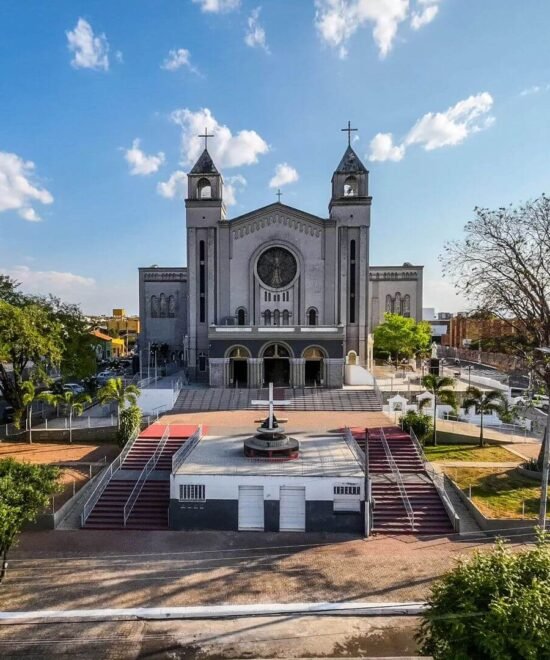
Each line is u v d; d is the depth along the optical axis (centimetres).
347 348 5266
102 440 3691
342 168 5359
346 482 2245
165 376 5525
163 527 2283
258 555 1998
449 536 2178
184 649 1400
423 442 3284
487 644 949
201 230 5325
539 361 2750
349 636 1459
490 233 3011
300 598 1655
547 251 2905
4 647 1401
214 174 5406
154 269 7256
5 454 3291
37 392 4616
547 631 962
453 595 1105
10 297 4262
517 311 2969
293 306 5262
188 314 5350
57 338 3947
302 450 2752
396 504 2400
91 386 4697
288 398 4294
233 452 2692
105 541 2131
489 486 2666
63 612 1545
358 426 3428
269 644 1424
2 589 1708
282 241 5222
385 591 1698
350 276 5291
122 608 1583
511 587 1060
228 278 5262
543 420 3931
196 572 1844
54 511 2316
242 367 5025
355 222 5244
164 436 3183
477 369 7038
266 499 2252
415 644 1421
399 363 6994
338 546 2089
